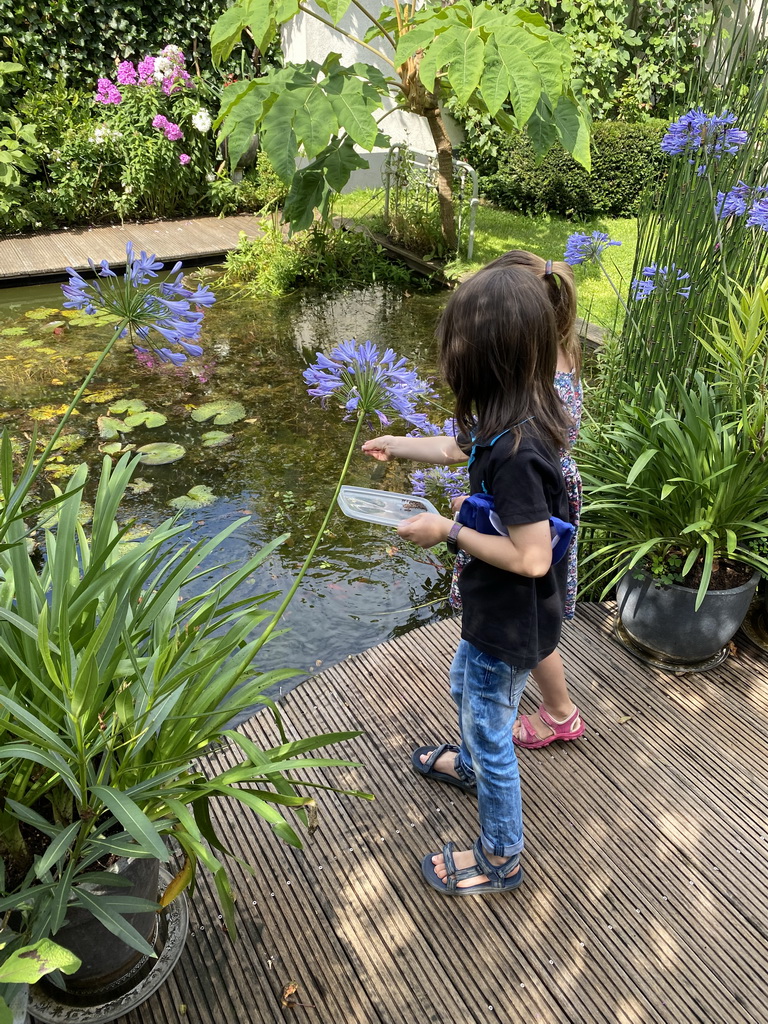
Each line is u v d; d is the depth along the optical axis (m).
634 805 1.82
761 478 2.03
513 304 1.16
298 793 1.85
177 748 1.28
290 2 4.10
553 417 1.23
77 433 3.76
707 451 2.05
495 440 1.21
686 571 1.95
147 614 1.39
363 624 2.68
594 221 6.89
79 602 1.26
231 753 1.96
